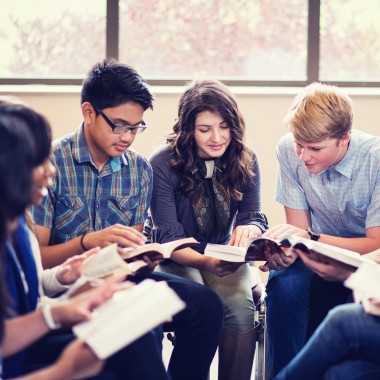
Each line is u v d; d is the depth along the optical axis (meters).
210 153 2.44
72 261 1.91
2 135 1.36
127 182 2.38
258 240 2.13
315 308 2.29
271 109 4.04
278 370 2.33
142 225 2.44
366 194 2.46
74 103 4.05
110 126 2.20
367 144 2.46
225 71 4.16
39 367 1.67
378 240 2.38
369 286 1.64
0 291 1.37
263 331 2.55
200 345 2.21
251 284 2.59
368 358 1.70
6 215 1.36
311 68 4.11
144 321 1.41
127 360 1.68
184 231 2.58
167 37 4.13
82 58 4.15
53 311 1.50
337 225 2.58
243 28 4.13
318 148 2.30
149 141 4.05
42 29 4.14
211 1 4.12
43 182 1.58
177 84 4.13
